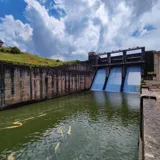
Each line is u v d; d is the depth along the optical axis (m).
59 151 14.20
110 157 13.27
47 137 17.03
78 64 53.34
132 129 19.08
